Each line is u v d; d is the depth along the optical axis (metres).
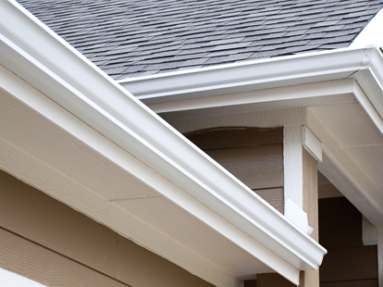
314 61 2.66
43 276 1.88
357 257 4.20
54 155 1.82
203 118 3.10
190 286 2.63
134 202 2.07
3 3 1.44
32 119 1.63
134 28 4.32
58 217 1.98
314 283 2.71
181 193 1.99
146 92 2.89
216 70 2.79
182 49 3.42
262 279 2.68
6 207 1.79
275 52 2.97
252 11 4.09
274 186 2.86
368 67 2.58
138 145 1.78
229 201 2.11
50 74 1.53
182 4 4.97
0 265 1.73
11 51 1.46
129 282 2.25
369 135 2.99
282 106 2.88
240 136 3.03
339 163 3.24
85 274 2.05
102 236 2.16
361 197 3.63
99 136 1.72
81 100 1.61
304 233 2.44
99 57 3.65
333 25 3.24
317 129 2.96
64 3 6.24
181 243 2.43
